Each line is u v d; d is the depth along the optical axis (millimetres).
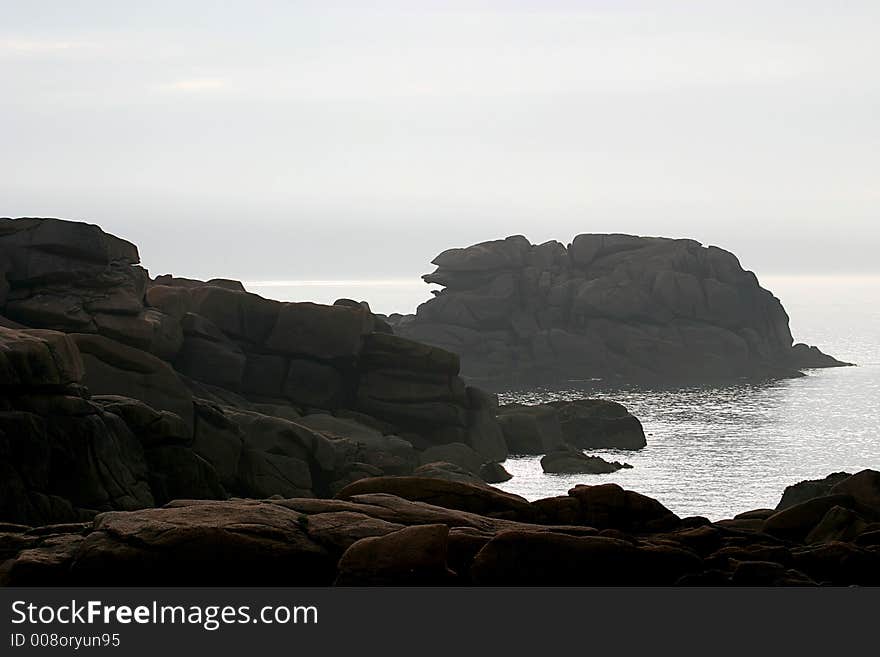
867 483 23016
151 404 48625
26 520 34156
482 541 18250
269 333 66250
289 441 51812
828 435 77375
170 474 41094
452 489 21031
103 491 36969
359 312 67125
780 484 56781
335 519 18453
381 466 55781
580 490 21375
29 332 37906
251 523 17891
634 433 74188
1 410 35062
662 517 21406
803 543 21875
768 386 114625
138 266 62688
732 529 21359
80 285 56969
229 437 48688
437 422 67750
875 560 19234
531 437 72812
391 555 17266
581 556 18109
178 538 17359
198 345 63156
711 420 86875
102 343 49469
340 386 67062
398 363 68000
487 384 116938
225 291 65875
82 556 17312
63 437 36375
